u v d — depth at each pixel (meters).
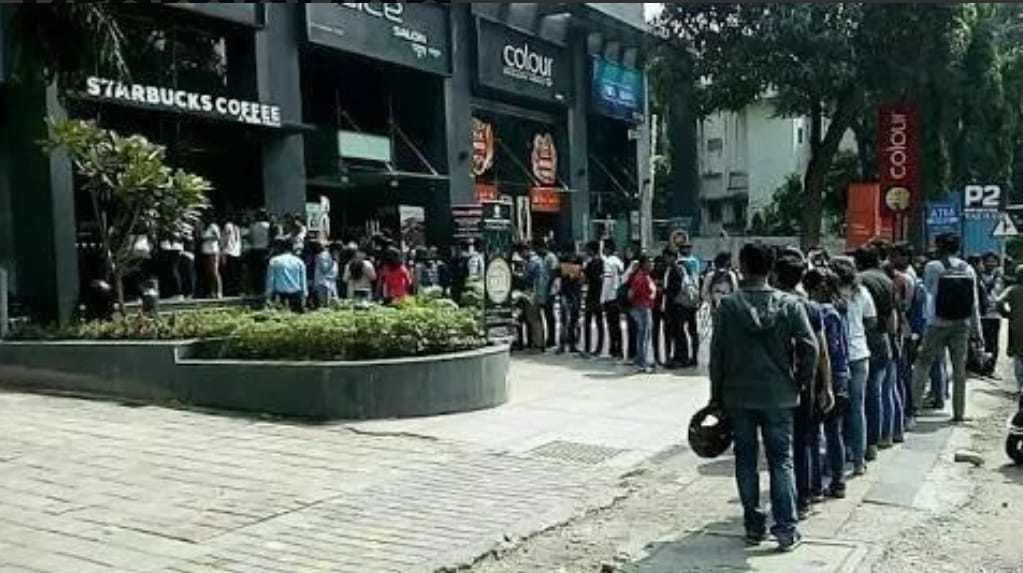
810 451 7.76
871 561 6.50
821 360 7.48
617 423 11.22
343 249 18.98
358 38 23.42
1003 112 31.33
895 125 19.98
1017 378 13.78
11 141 17.11
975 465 9.42
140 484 8.31
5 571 6.17
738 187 55.84
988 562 6.54
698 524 7.45
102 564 6.32
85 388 12.84
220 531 7.04
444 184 26.95
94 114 17.38
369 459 9.29
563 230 32.50
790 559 6.55
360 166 24.97
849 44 27.03
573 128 32.66
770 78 27.73
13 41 4.75
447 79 26.89
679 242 17.66
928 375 11.91
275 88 21.17
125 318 13.91
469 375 11.81
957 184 31.56
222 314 13.81
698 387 13.93
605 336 18.89
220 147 20.98
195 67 19.80
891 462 9.51
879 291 9.62
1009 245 31.02
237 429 10.59
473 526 7.24
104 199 15.40
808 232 30.41
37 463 8.99
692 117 30.36
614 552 6.80
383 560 6.45
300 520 7.33
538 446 9.98
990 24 30.89
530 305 18.05
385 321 11.80
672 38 28.98
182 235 16.42
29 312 17.05
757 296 6.84
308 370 11.24
